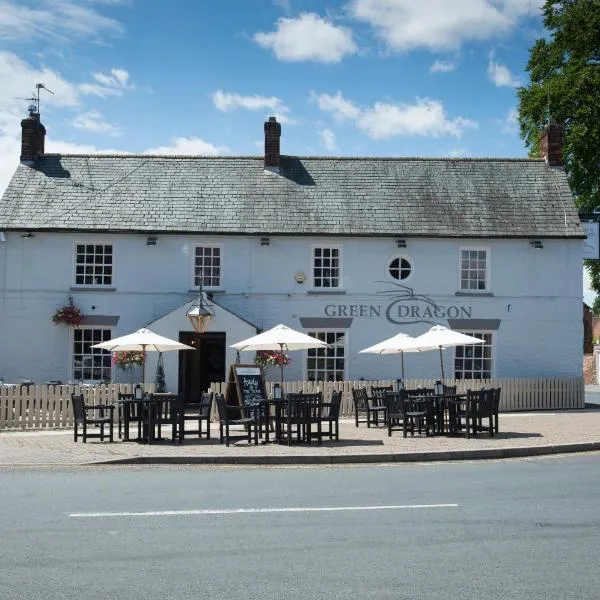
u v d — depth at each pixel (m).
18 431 21.34
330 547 8.53
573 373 29.91
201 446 17.58
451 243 30.09
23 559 8.00
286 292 29.69
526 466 15.14
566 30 40.16
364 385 26.25
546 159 32.78
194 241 29.64
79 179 30.94
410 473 14.20
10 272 29.23
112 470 14.45
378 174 31.92
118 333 29.28
